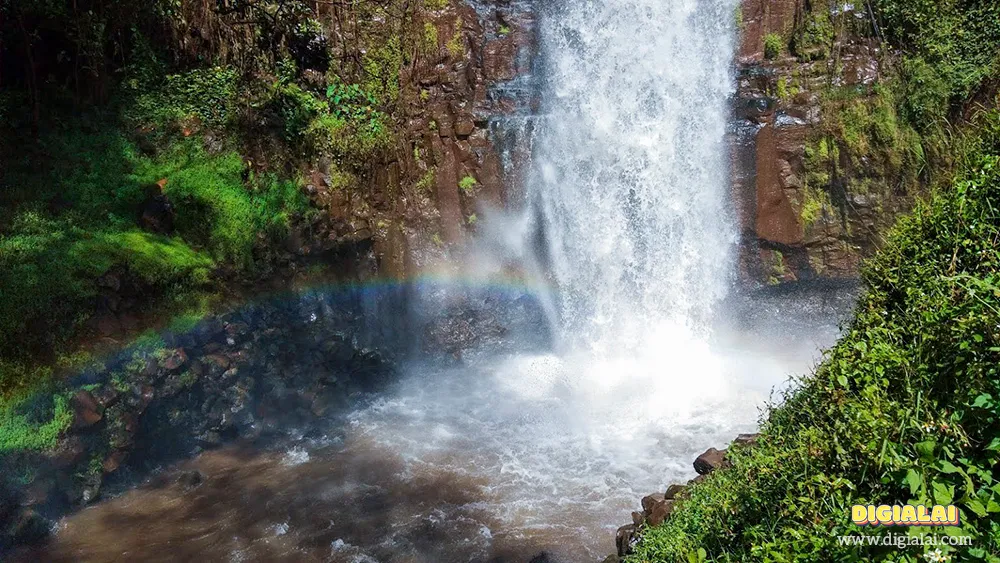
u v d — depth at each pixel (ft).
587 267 37.86
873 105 34.35
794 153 35.47
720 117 36.70
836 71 35.42
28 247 24.02
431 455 26.78
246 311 28.81
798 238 35.45
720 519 12.10
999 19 31.94
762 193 35.88
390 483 24.76
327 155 35.47
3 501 20.57
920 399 10.16
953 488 8.49
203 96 32.96
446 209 37.22
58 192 26.96
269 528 21.94
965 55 32.76
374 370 32.68
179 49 34.12
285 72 35.88
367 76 38.34
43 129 28.55
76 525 21.89
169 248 27.40
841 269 35.09
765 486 11.76
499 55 38.68
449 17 38.93
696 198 36.94
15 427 20.94
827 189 35.12
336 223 34.17
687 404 30.45
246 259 29.68
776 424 14.42
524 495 23.93
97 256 24.95
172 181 29.63
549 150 37.60
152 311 25.73
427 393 32.81
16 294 22.39
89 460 22.93
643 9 37.65
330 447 27.37
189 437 26.35
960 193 14.53
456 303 36.76
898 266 15.28
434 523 22.24
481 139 37.50
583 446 27.27
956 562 7.82
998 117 17.19
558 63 38.50
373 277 34.99
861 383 12.05
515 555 20.56
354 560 20.38
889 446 9.53
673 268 37.35
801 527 9.84
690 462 25.66
